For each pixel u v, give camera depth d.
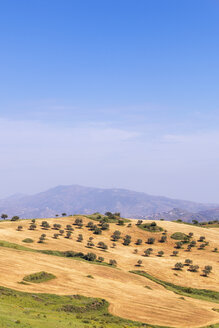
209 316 61.09
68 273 79.62
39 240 120.19
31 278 69.00
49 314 44.69
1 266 75.31
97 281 76.81
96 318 49.84
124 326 46.59
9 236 119.38
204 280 99.94
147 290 77.12
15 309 42.72
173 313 59.88
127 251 129.12
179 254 130.00
